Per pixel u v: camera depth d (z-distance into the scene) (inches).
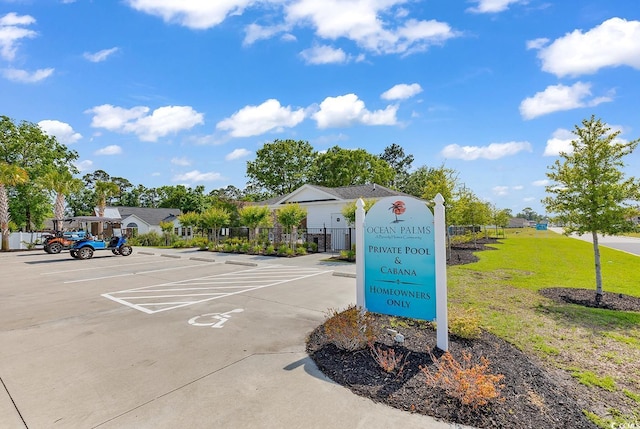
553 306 250.8
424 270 170.4
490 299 273.6
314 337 189.5
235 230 1088.8
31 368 152.5
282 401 121.0
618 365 151.6
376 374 139.7
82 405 120.3
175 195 2063.2
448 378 121.6
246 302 281.0
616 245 864.3
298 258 619.5
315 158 1736.0
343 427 105.0
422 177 1911.9
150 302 285.7
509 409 113.0
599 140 262.4
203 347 177.6
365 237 190.5
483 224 986.1
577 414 111.5
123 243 739.4
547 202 293.4
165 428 106.0
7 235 959.0
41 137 1216.2
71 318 238.1
